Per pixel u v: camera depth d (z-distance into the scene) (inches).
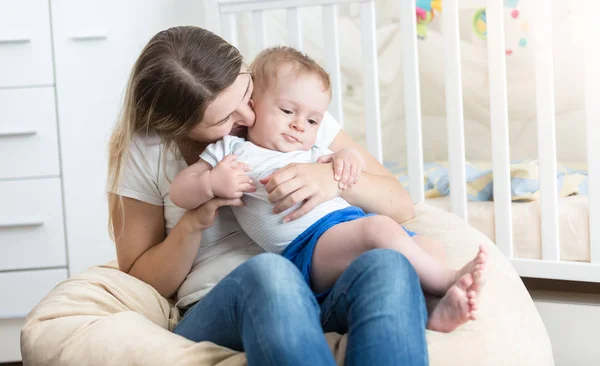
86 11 86.2
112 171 53.6
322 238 46.4
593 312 75.9
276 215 48.3
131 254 53.5
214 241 52.6
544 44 73.8
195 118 48.0
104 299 49.6
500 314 46.9
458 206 80.2
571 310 76.8
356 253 45.1
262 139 50.9
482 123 98.2
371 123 82.7
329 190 48.3
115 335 43.6
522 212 79.3
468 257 55.0
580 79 93.2
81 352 43.6
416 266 43.6
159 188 52.9
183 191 47.7
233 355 40.6
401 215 57.6
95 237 88.4
